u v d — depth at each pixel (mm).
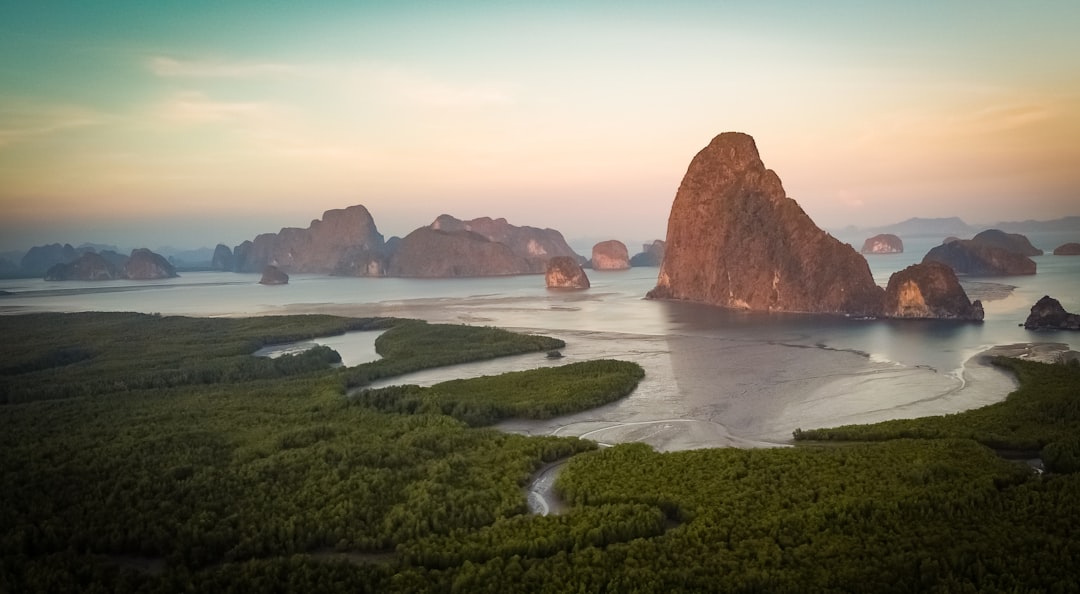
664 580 67375
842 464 97875
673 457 103000
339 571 70750
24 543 77125
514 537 77625
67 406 142750
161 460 103812
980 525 76125
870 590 64500
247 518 83375
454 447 111688
